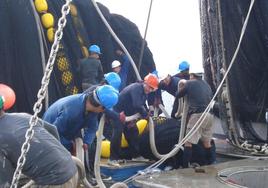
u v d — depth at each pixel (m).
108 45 9.74
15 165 3.47
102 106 4.86
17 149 3.38
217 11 8.46
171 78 8.23
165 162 7.36
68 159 3.62
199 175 6.23
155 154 6.91
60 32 2.62
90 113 5.03
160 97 8.65
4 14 7.66
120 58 9.99
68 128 5.02
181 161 7.35
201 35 8.85
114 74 6.73
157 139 7.21
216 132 9.18
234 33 8.63
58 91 8.06
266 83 8.97
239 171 6.52
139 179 5.97
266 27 8.68
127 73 9.79
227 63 8.55
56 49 2.63
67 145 5.19
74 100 4.98
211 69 8.75
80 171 4.57
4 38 7.65
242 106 8.84
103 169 6.61
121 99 6.79
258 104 8.95
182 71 8.36
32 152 3.43
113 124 6.62
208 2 8.56
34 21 7.88
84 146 5.31
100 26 9.71
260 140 8.77
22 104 7.87
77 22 8.96
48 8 8.38
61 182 3.52
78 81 8.59
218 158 8.09
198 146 7.27
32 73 7.75
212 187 5.61
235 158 7.87
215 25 8.50
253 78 8.91
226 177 6.12
